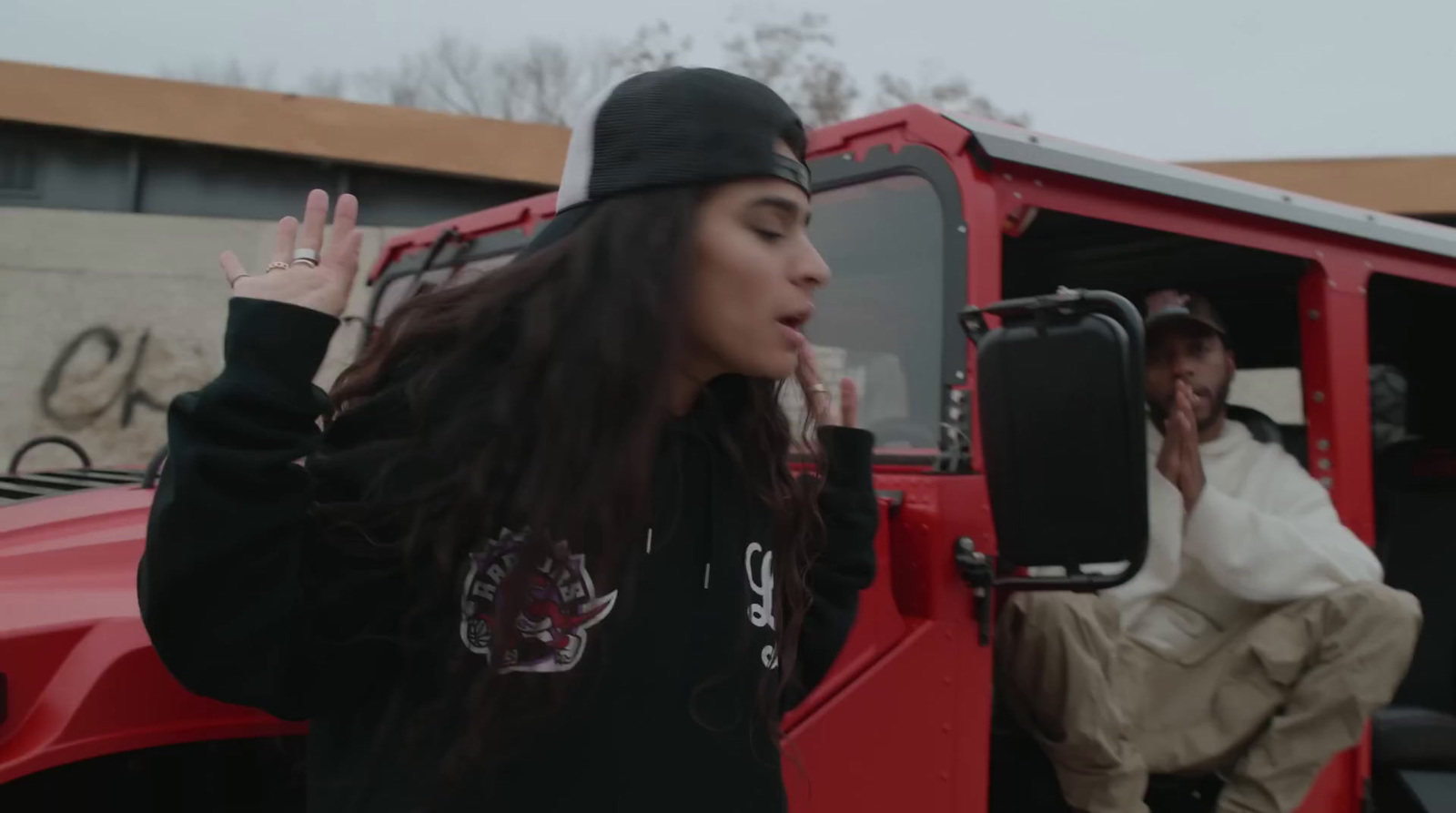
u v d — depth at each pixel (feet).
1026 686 6.82
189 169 26.78
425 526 3.07
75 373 26.03
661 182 3.22
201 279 26.73
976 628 5.96
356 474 3.17
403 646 3.10
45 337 25.81
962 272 6.18
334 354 8.10
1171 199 7.29
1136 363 4.69
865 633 5.65
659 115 3.27
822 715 5.36
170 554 2.79
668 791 3.13
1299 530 7.60
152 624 2.90
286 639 3.00
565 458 3.03
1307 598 7.41
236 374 2.88
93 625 4.52
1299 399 9.91
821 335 6.96
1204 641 7.81
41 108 25.18
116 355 26.25
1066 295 4.87
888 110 6.68
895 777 5.62
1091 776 6.64
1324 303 8.25
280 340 2.93
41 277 25.72
